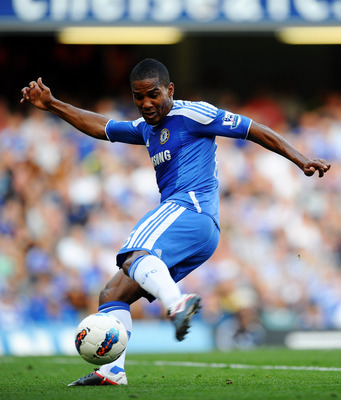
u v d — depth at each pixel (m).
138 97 15.07
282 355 29.75
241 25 48.28
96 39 57.69
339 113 67.25
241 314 44.50
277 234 56.62
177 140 15.36
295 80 69.81
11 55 65.44
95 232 53.81
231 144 60.41
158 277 13.82
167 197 15.55
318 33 56.44
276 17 48.25
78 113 16.92
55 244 53.31
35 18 47.19
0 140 58.25
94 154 58.16
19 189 56.28
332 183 60.69
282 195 58.94
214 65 69.25
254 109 67.62
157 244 14.53
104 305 15.07
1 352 40.91
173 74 68.75
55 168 57.50
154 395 13.00
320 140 63.91
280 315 45.09
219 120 15.24
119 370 15.31
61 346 42.12
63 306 49.91
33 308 49.06
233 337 44.12
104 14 47.47
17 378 18.92
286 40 56.97
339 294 53.72
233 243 54.94
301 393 13.02
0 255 51.88
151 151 15.87
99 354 14.52
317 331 43.91
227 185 58.62
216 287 51.47
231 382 15.70
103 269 52.03
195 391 13.77
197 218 14.93
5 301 48.47
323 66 69.81
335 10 48.41
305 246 56.56
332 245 57.69
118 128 16.58
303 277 53.97
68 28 47.69
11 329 41.97
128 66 67.19
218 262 52.81
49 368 23.48
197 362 26.36
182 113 15.30
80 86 66.31
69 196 56.38
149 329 43.62
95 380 15.14
